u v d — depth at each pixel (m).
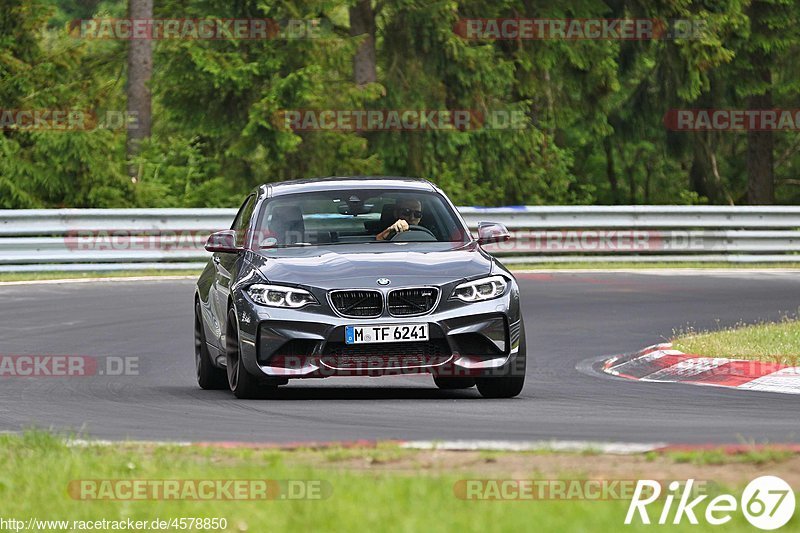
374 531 15.89
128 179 89.38
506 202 109.75
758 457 20.77
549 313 55.06
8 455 22.91
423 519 16.34
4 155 86.75
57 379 38.50
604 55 109.31
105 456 22.30
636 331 49.16
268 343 31.17
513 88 110.44
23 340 47.25
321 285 31.20
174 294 61.78
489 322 31.25
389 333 30.72
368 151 101.81
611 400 31.88
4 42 90.62
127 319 53.16
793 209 82.62
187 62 94.00
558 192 112.94
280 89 92.75
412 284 31.11
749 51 119.88
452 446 22.73
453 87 103.31
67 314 54.53
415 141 101.69
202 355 36.41
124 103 104.31
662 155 144.38
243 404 31.50
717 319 51.41
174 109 96.50
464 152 106.75
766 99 134.00
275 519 16.80
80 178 87.94
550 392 33.84
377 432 26.12
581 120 127.94
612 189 149.88
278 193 36.03
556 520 16.19
